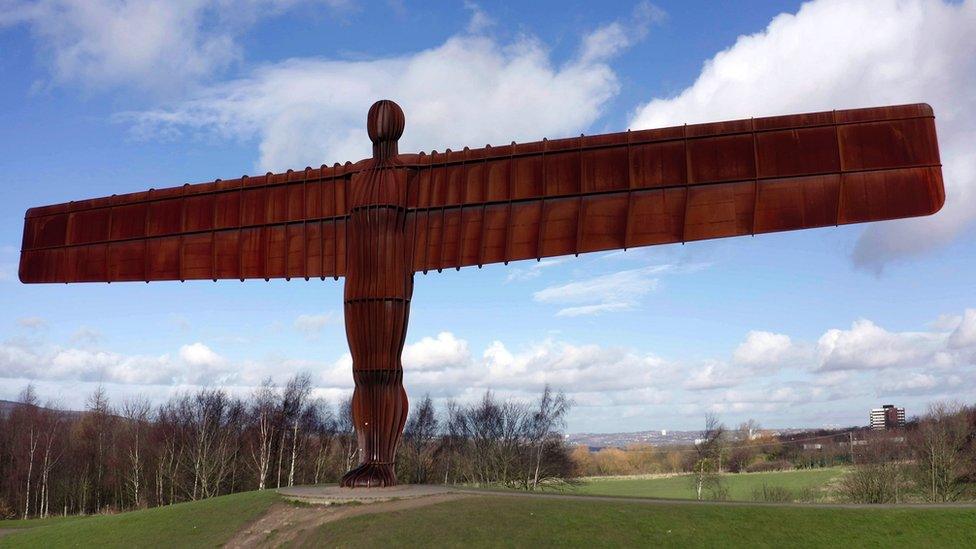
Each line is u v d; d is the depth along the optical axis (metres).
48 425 70.94
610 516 16.84
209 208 23.80
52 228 25.70
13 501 66.12
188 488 60.12
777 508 17.34
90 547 20.69
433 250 21.06
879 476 52.28
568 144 20.20
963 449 52.00
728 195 19.05
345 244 22.17
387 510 18.23
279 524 18.86
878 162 18.27
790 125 18.77
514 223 20.55
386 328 20.36
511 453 61.00
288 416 66.31
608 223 19.83
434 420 71.38
